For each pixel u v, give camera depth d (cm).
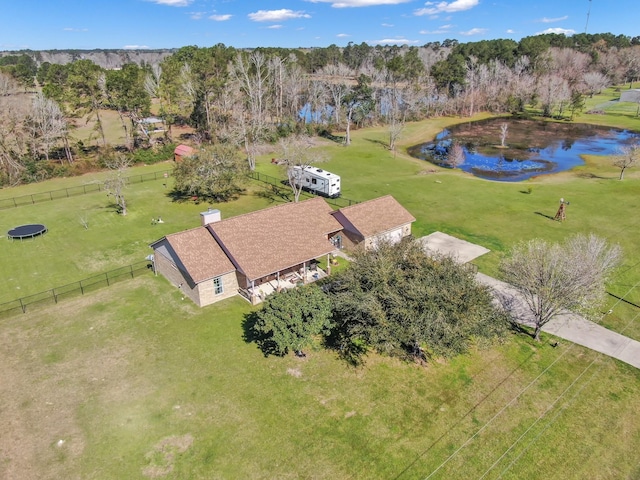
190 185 5128
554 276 2739
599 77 14650
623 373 2620
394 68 10975
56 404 2347
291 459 2048
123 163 6147
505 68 13512
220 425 2227
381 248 2775
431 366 2653
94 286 3512
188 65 9344
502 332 2436
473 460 2069
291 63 10912
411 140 9250
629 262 3847
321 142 8750
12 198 5391
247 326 3008
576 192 5706
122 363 2648
